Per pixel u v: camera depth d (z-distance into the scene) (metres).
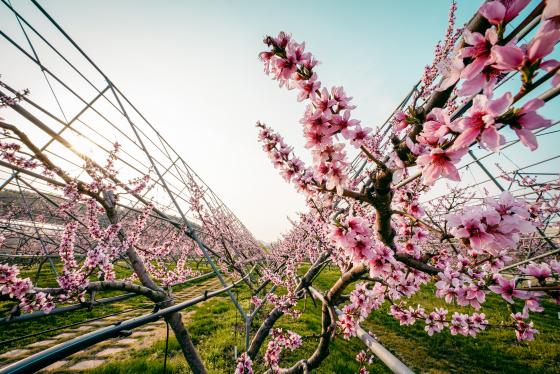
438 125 1.08
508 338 7.73
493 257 1.86
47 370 5.62
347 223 1.95
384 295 2.95
